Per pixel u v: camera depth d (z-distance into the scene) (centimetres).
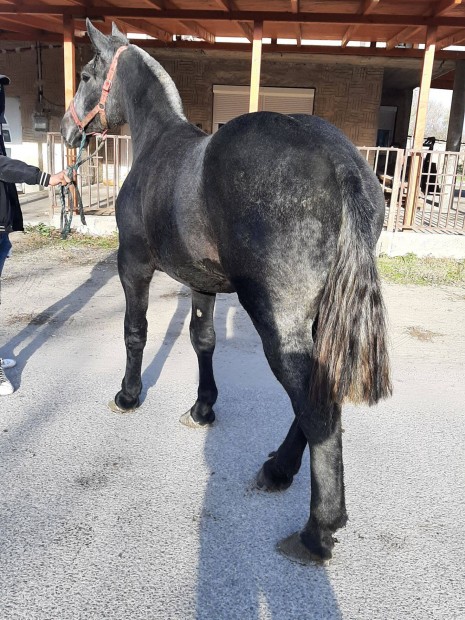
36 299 557
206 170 214
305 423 199
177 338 470
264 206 195
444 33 943
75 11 819
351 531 242
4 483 266
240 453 300
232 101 1337
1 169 316
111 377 387
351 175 185
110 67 323
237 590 208
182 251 240
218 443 309
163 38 1077
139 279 305
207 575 215
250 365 420
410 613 200
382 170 1664
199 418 323
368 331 182
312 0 755
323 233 190
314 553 217
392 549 232
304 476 280
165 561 221
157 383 382
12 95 1330
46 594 203
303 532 222
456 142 1202
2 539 229
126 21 892
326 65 1284
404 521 250
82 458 289
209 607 200
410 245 791
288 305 198
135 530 238
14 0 805
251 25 995
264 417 340
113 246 784
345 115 1312
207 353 316
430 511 257
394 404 366
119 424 325
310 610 200
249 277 204
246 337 482
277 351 201
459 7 736
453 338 495
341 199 187
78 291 588
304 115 215
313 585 211
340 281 183
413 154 809
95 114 338
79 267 682
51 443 302
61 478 272
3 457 287
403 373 418
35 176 320
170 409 346
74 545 227
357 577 216
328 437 199
